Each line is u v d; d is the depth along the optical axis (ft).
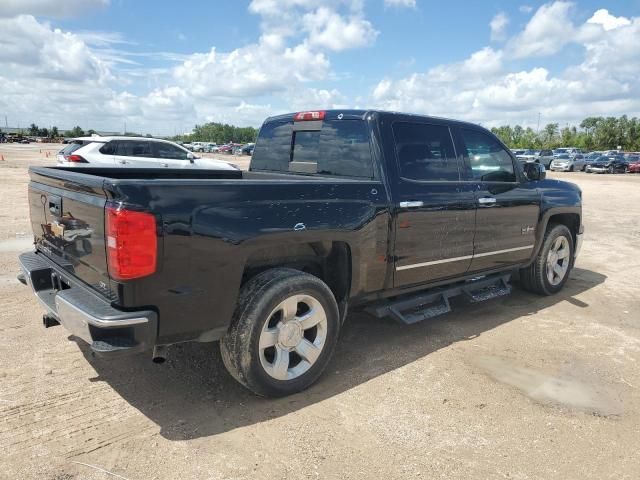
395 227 13.34
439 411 11.18
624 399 11.98
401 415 10.96
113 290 9.39
